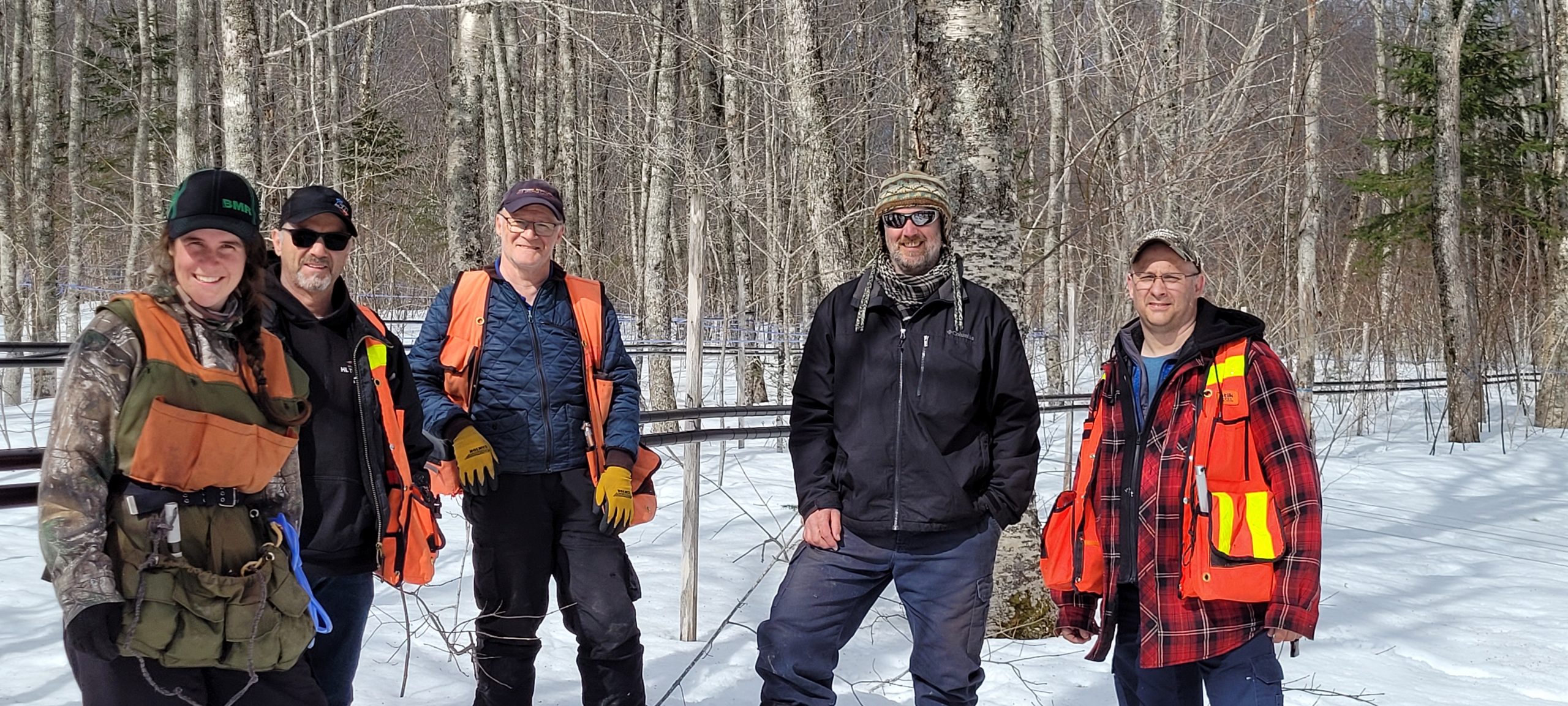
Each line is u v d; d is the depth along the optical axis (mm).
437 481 3301
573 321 3410
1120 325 11961
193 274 2236
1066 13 16438
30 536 6383
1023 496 3166
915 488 3172
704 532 7223
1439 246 15812
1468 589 6953
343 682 2951
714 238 16422
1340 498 10664
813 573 3268
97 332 2131
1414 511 10102
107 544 2109
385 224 15414
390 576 2887
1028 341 15602
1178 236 3061
